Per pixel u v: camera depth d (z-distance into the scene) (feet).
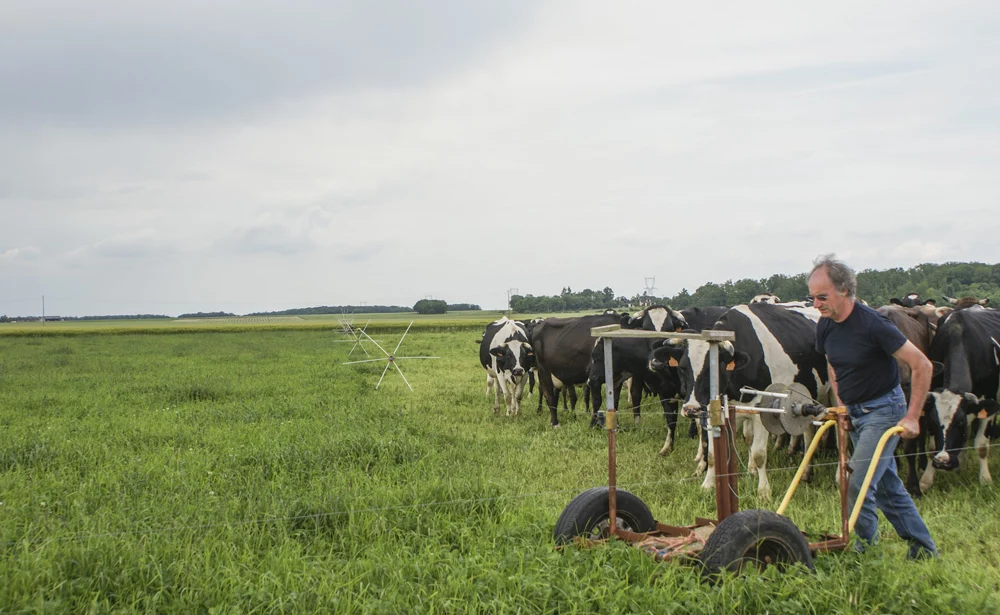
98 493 23.58
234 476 26.05
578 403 56.18
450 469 27.61
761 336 30.01
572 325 45.01
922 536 18.20
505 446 34.86
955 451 26.48
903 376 31.24
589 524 18.02
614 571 15.47
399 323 246.06
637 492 27.20
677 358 28.37
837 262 18.04
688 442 38.50
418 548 19.04
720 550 15.33
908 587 15.24
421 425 38.19
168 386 55.67
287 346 128.67
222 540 18.88
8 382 62.34
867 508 18.03
